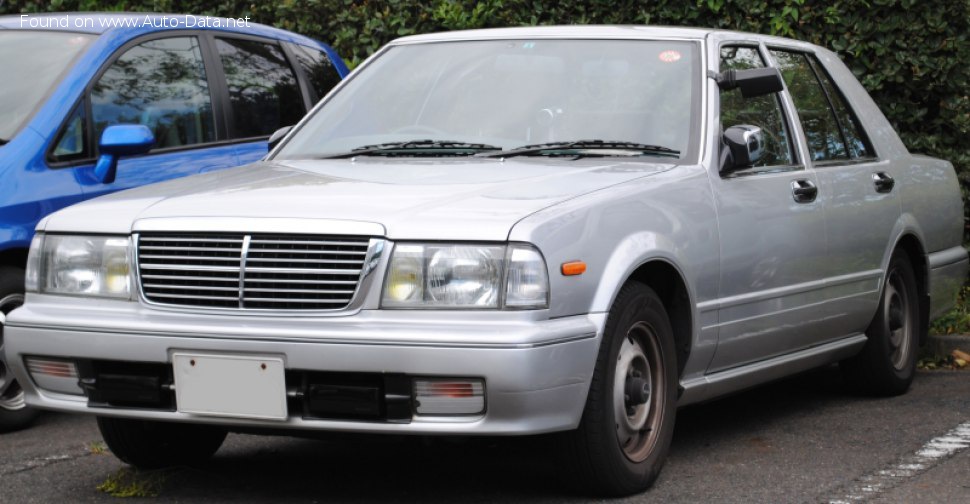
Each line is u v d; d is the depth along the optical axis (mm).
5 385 6723
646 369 5301
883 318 7395
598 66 6191
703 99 6000
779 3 10031
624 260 5031
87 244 5109
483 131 6012
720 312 5734
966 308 9812
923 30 9844
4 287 6742
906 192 7641
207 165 7773
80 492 5430
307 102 8648
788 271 6266
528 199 4918
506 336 4531
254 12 11086
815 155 6867
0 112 7145
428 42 6699
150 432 5586
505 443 5039
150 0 11195
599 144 5863
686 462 5867
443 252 4648
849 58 10062
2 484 5590
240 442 6422
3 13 11375
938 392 7777
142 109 7574
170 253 4953
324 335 4598
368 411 4629
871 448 6180
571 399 4762
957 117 10055
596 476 5047
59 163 7035
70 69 7332
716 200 5730
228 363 4734
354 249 4695
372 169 5590
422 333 4555
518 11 10422
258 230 4801
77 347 4973
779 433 6547
